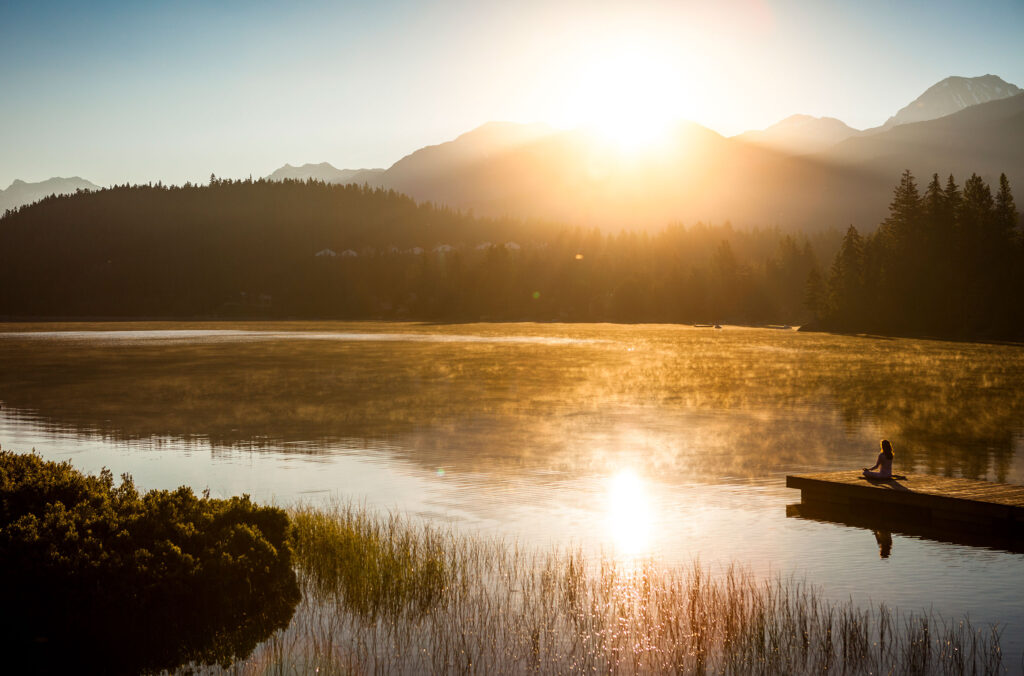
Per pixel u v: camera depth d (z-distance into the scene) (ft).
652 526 52.60
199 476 69.56
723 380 156.25
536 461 75.82
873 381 154.81
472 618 36.70
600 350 260.62
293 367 189.67
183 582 35.94
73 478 41.27
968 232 402.93
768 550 47.37
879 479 59.47
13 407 117.70
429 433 92.99
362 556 43.98
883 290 417.28
